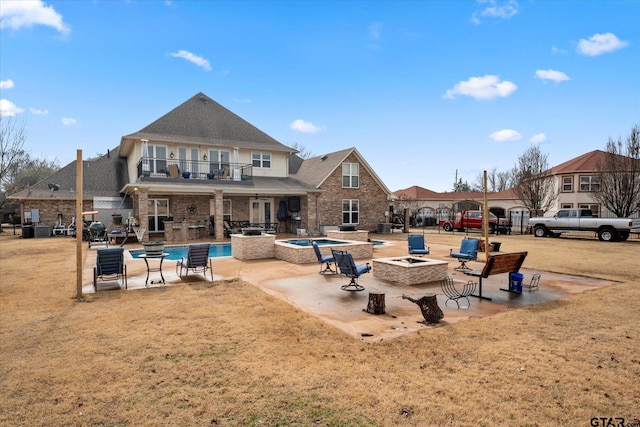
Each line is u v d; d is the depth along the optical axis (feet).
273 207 89.92
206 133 84.17
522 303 24.40
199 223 77.87
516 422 10.53
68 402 11.58
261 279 32.63
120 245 59.67
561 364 14.47
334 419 10.64
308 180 91.76
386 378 13.23
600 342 16.94
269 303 24.06
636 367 14.19
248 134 91.20
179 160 74.74
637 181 85.71
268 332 18.31
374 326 19.40
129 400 11.72
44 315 21.20
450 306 23.73
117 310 22.33
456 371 13.83
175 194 78.84
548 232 81.71
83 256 47.37
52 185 84.74
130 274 34.99
